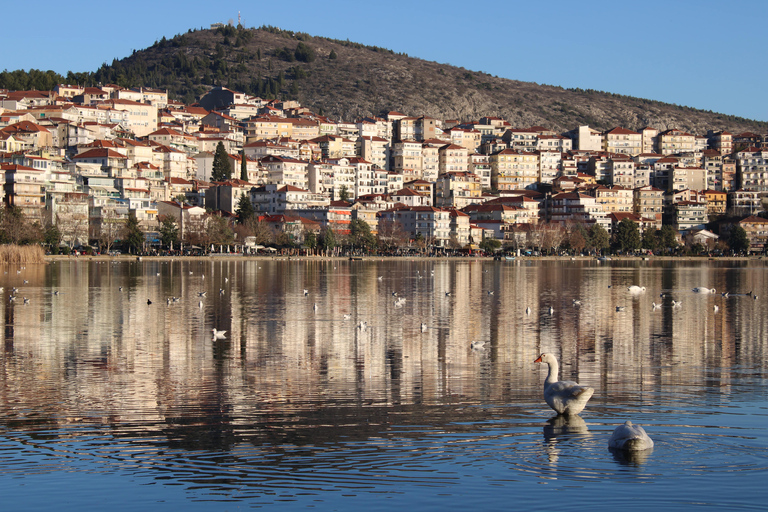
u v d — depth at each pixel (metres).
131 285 162.75
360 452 41.84
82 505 35.41
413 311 114.56
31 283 166.38
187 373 63.31
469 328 93.94
